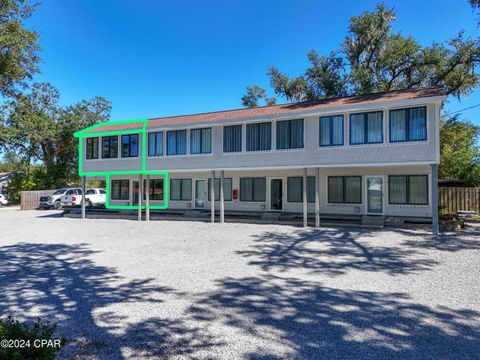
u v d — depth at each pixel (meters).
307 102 18.47
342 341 4.45
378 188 16.64
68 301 6.13
